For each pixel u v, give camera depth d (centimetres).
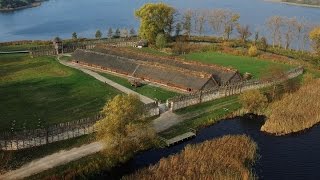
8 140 8675
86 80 13562
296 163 9025
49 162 8444
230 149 9050
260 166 8850
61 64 15512
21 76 13938
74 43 18725
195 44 19500
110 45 18125
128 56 15562
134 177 7969
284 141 10094
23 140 8769
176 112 11194
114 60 14875
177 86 12862
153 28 19012
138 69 13975
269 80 13475
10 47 18588
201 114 11206
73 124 9412
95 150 8969
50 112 10750
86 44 18500
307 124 10838
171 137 9838
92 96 12044
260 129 10694
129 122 8906
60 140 9231
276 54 18638
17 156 8538
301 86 13350
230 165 8438
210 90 12056
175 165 8312
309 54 18475
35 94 12112
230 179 7956
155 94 12375
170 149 9469
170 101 11350
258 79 13550
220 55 17800
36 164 8362
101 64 14912
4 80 13400
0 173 8025
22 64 15500
